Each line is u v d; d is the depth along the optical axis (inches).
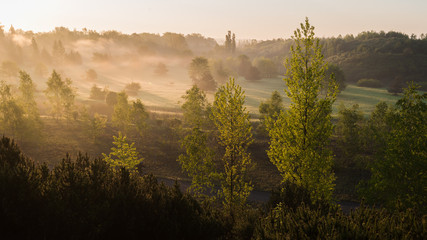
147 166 1473.9
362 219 363.6
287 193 595.5
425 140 669.3
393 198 689.0
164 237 423.2
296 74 636.7
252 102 4101.9
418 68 6446.9
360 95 4574.3
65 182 435.5
